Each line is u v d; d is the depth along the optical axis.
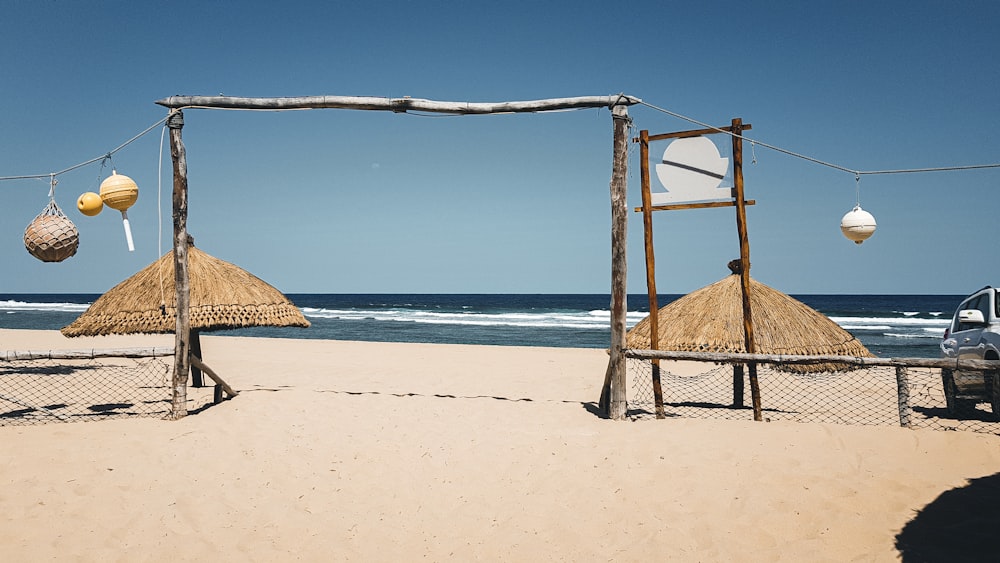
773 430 6.41
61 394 9.07
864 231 7.00
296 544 4.44
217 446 6.24
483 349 18.53
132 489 5.23
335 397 8.41
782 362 6.72
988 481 5.05
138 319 8.30
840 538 4.30
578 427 6.89
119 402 8.49
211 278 8.66
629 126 7.18
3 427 6.89
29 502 4.95
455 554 4.31
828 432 6.30
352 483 5.43
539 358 15.34
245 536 4.54
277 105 7.29
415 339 29.44
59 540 4.41
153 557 4.24
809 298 124.88
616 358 7.12
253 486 5.34
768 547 4.26
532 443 6.34
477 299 134.75
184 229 7.30
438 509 4.95
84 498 5.04
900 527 4.39
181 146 7.27
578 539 4.46
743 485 5.14
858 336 30.77
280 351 16.86
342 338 29.86
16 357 6.89
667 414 7.73
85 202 7.06
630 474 5.46
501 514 4.85
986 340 6.98
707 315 7.49
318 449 6.21
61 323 36.44
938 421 7.10
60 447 6.14
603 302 102.75
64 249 7.09
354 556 4.29
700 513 4.75
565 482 5.36
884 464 5.46
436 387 9.87
